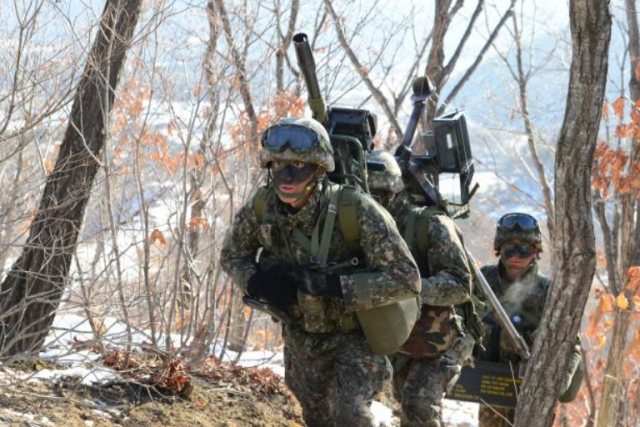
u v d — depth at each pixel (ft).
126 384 20.01
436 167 21.54
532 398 18.21
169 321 21.16
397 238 16.08
